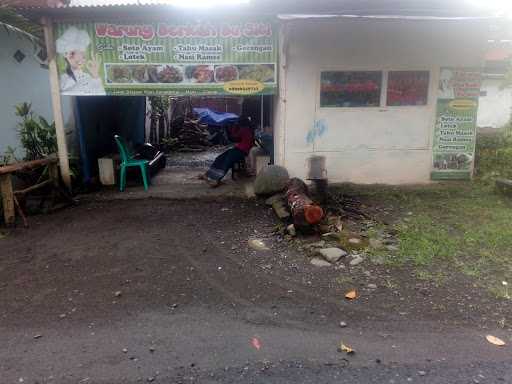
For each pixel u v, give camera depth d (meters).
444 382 2.93
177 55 7.25
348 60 7.42
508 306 3.87
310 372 3.05
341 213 6.29
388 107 7.67
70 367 3.15
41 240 5.70
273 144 8.61
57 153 7.61
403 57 7.49
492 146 10.59
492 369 3.06
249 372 3.06
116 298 4.16
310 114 7.57
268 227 6.05
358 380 2.96
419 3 7.26
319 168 7.77
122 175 8.09
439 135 7.85
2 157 8.13
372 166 7.86
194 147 14.33
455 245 5.16
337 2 7.19
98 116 9.00
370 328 3.59
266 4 7.02
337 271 4.64
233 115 16.52
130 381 2.98
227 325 3.67
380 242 5.28
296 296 4.14
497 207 6.66
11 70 8.15
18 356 3.29
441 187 7.79
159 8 6.82
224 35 7.22
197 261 4.98
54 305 4.04
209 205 7.13
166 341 3.45
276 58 7.36
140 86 7.34
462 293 4.11
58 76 7.25
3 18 6.80
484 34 7.48
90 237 5.77
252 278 4.54
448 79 7.65
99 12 6.89
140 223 6.30
